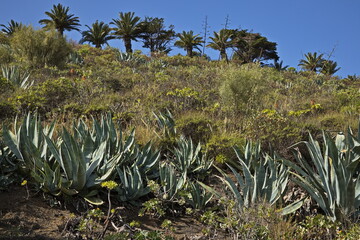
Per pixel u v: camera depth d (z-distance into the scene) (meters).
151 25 53.44
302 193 5.42
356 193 4.83
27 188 4.32
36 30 16.73
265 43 53.38
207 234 4.08
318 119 9.86
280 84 18.78
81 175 4.25
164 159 6.54
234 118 9.07
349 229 4.23
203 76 16.89
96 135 5.39
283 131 7.35
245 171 5.12
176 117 8.90
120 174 4.86
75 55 20.44
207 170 6.30
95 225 3.71
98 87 11.66
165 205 4.73
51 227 3.63
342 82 28.78
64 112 8.08
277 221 4.28
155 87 12.91
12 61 16.50
